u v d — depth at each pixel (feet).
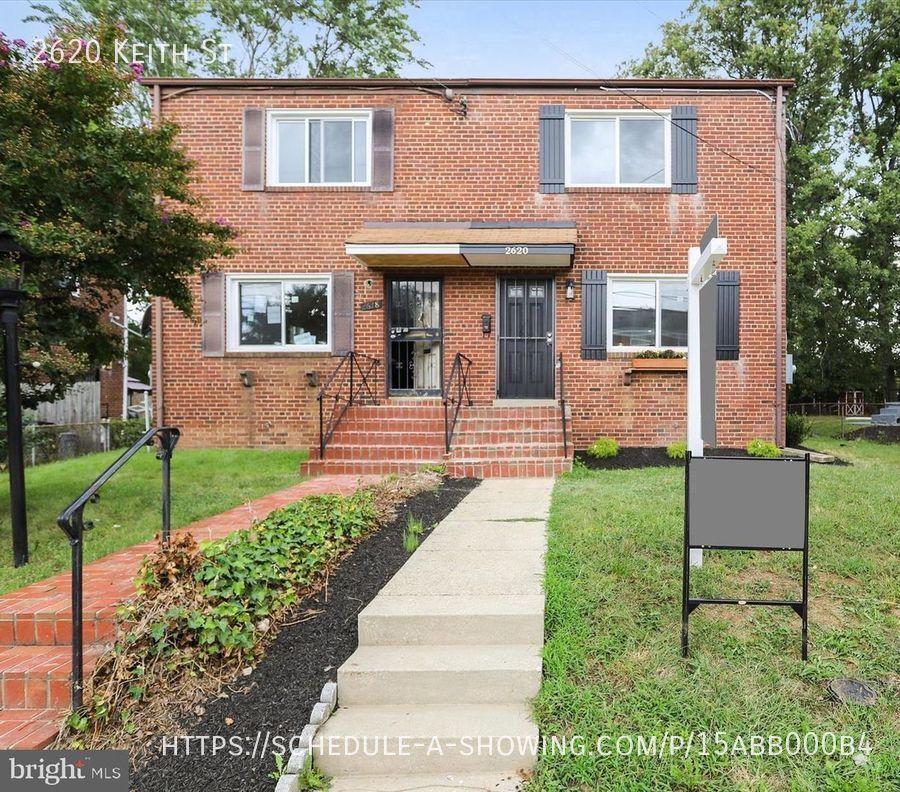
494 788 9.05
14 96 19.35
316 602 13.51
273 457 33.91
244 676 11.39
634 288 37.47
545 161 36.86
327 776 9.48
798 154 65.72
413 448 30.42
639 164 37.37
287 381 37.29
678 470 28.71
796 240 64.08
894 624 12.03
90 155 20.39
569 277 36.91
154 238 22.65
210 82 36.60
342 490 25.54
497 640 11.87
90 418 65.98
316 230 37.27
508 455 30.14
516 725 9.82
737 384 36.47
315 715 10.03
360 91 37.09
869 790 8.26
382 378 37.22
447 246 32.86
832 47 65.00
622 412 36.78
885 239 68.90
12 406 16.90
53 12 52.54
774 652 11.28
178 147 27.30
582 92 36.81
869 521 17.87
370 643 11.94
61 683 11.35
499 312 37.35
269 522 16.99
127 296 25.13
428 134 37.06
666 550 15.70
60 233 18.74
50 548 17.80
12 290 17.20
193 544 13.46
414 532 18.22
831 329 73.92
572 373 36.96
